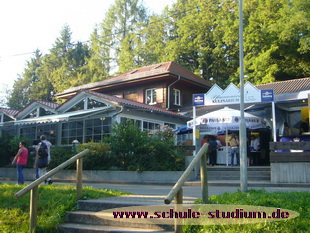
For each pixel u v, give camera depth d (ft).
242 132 35.22
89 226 23.53
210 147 64.39
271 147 47.09
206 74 134.00
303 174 45.62
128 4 173.06
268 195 26.40
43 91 201.98
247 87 56.34
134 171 54.19
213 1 133.18
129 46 149.38
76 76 186.80
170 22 147.64
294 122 75.66
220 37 125.59
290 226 19.39
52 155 61.31
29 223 24.95
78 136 76.33
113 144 57.77
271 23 107.86
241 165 34.58
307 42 95.81
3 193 31.53
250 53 111.34
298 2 95.50
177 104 100.32
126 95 102.99
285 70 107.04
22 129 90.38
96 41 171.83
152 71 96.07
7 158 72.18
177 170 53.67
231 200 24.36
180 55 134.72
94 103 76.23
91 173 57.36
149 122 79.00
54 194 30.04
